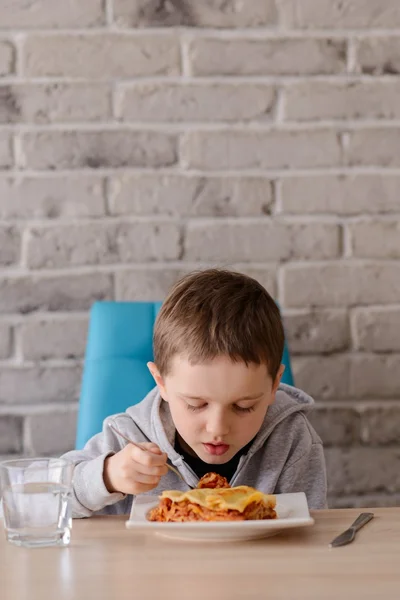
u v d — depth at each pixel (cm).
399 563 73
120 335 148
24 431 176
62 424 176
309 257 179
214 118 178
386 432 180
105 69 176
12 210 176
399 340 180
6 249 176
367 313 180
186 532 81
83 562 75
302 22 179
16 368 176
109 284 177
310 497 126
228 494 88
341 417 179
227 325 104
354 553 77
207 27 178
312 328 179
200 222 178
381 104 180
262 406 109
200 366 104
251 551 78
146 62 177
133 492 97
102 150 177
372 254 180
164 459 98
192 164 178
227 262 178
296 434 127
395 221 181
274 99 179
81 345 177
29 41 176
